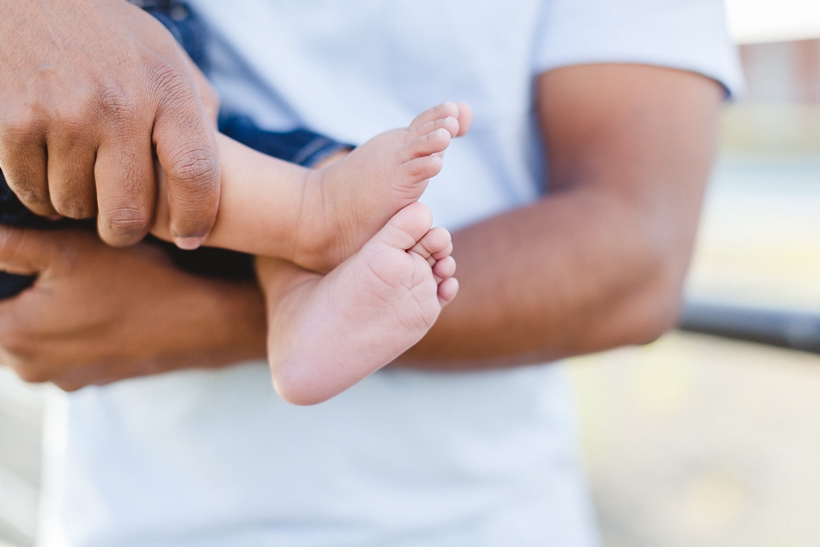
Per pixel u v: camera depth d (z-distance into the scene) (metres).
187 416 0.76
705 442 2.38
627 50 0.76
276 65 0.75
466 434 0.80
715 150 0.80
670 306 0.74
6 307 0.67
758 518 1.97
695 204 0.76
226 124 0.73
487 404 0.82
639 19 0.77
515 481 0.84
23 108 0.48
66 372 0.70
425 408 0.78
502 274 0.69
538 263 0.70
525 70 0.81
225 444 0.76
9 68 0.49
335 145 0.69
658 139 0.76
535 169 0.89
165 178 0.55
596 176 0.76
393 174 0.58
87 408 0.81
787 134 5.04
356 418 0.76
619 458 2.33
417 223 0.55
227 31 0.75
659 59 0.76
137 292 0.67
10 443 2.39
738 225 3.98
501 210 0.84
